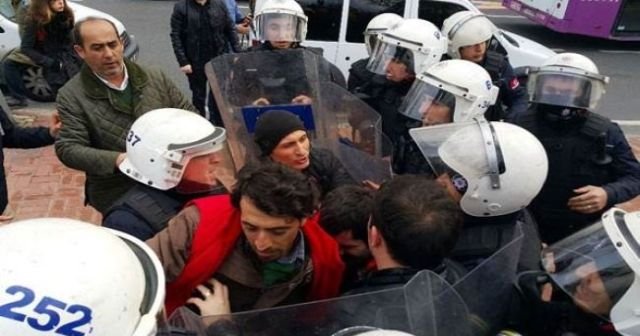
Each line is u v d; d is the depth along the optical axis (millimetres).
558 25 12508
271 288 1912
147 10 12859
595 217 2959
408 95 3238
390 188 1848
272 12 4078
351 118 3271
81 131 2926
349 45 6859
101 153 2826
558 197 2994
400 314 1612
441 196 1837
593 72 2979
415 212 1760
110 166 2797
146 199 2188
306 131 3074
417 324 1609
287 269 1897
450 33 4500
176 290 1884
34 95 7324
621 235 1718
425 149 2316
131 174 2236
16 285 1095
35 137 3236
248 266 1890
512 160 2145
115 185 2900
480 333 1746
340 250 2107
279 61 3510
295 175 1813
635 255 1651
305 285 1985
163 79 3160
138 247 1413
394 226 1757
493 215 2188
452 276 1852
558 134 2986
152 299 1260
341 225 2074
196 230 1898
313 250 1976
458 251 2129
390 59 3754
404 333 1373
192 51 6211
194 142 2150
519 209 2238
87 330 1104
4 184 3205
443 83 3076
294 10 4133
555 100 2908
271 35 4086
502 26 14344
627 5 12242
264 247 1793
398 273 1778
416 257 1759
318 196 2148
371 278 1829
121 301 1159
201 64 6266
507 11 16188
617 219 1804
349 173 2912
